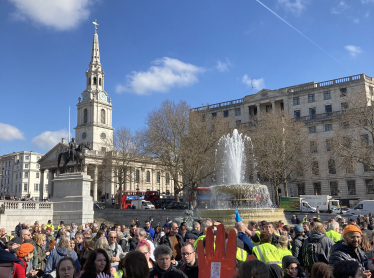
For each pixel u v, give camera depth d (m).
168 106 56.97
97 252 6.28
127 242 12.44
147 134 56.19
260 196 25.44
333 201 51.84
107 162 72.69
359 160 44.47
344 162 45.97
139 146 64.06
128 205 67.62
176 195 57.97
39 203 34.91
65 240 8.48
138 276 5.09
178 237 9.59
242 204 25.14
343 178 70.56
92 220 34.34
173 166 56.00
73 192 34.53
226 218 22.31
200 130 54.56
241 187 24.78
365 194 68.12
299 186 75.19
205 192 59.69
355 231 6.58
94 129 111.25
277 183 55.31
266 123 58.25
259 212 22.33
